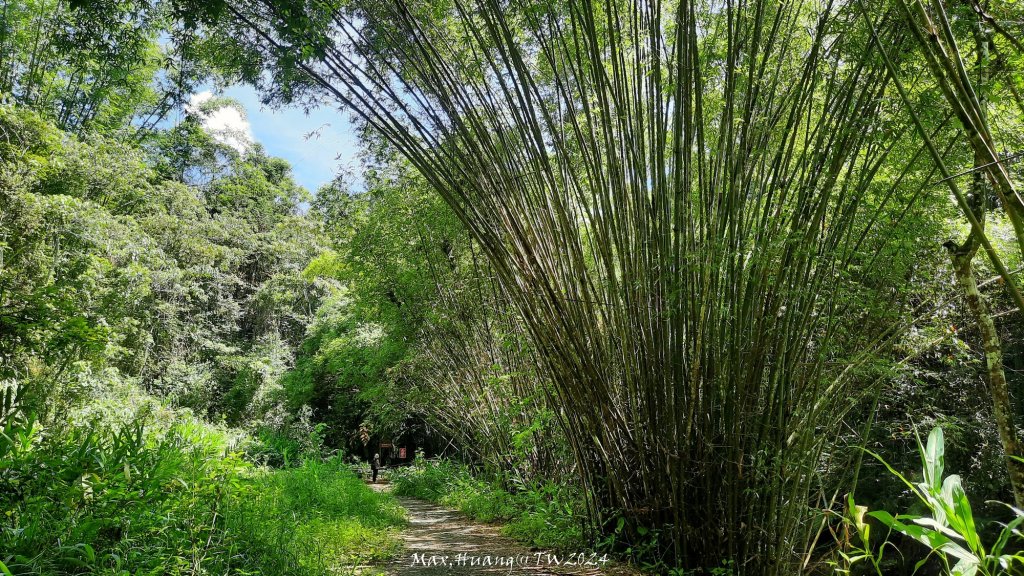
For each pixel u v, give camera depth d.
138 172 10.56
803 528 3.25
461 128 3.94
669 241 3.29
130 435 3.09
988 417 4.32
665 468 3.48
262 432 11.98
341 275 8.77
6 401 2.84
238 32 4.07
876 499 4.82
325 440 15.42
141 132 14.74
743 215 3.12
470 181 4.04
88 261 7.75
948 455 4.52
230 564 2.79
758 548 3.11
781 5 2.92
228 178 21.81
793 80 3.06
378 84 3.97
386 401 10.58
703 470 3.23
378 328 10.70
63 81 10.93
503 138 3.96
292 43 3.44
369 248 7.61
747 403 3.09
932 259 3.18
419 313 7.55
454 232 6.70
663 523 3.52
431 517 6.57
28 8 9.56
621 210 3.52
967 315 3.44
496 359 6.60
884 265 3.06
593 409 3.78
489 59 3.79
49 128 7.92
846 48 2.69
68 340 3.76
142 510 2.64
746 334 3.08
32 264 6.66
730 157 3.05
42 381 4.90
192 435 3.99
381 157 6.49
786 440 3.06
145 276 9.18
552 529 4.53
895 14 2.41
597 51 3.40
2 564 1.88
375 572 3.41
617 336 3.77
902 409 4.40
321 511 4.93
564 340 3.79
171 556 2.50
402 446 14.84
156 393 11.98
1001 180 1.46
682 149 3.23
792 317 2.98
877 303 3.11
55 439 2.97
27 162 7.26
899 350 3.56
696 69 2.98
